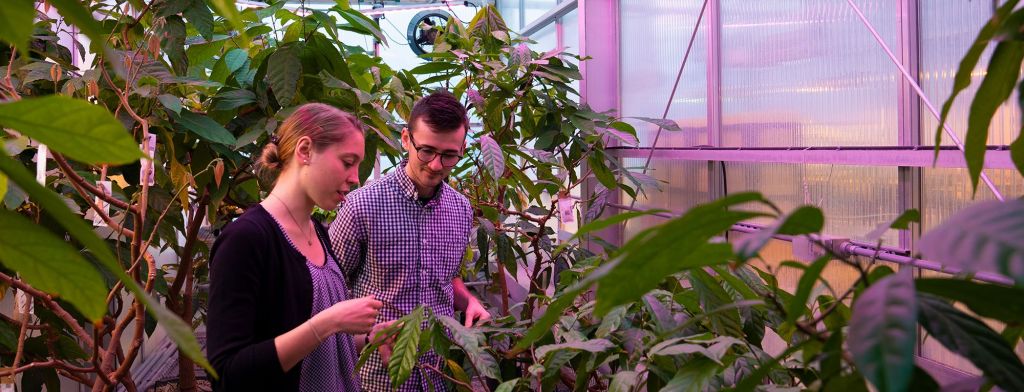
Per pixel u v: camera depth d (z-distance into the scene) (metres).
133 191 2.28
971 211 0.28
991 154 1.89
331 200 1.73
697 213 0.31
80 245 2.17
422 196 2.29
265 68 2.57
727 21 3.15
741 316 1.46
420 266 2.26
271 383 1.56
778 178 2.87
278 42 2.65
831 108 2.55
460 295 2.51
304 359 1.69
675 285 1.52
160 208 2.25
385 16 7.20
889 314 0.29
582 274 1.74
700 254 0.36
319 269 1.76
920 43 2.18
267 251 1.62
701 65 3.35
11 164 0.24
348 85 2.55
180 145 2.39
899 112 2.24
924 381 0.37
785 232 0.35
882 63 2.31
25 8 0.25
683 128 3.55
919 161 2.10
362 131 1.78
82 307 0.33
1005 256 0.24
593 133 3.14
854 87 2.44
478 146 3.13
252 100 2.52
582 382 1.56
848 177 2.50
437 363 2.21
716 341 1.00
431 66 3.33
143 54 1.99
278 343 1.52
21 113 0.26
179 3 2.15
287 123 1.73
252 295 1.58
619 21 4.22
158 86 2.11
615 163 3.17
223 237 1.61
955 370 2.12
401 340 1.46
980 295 0.36
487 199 3.57
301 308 1.66
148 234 2.36
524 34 5.68
